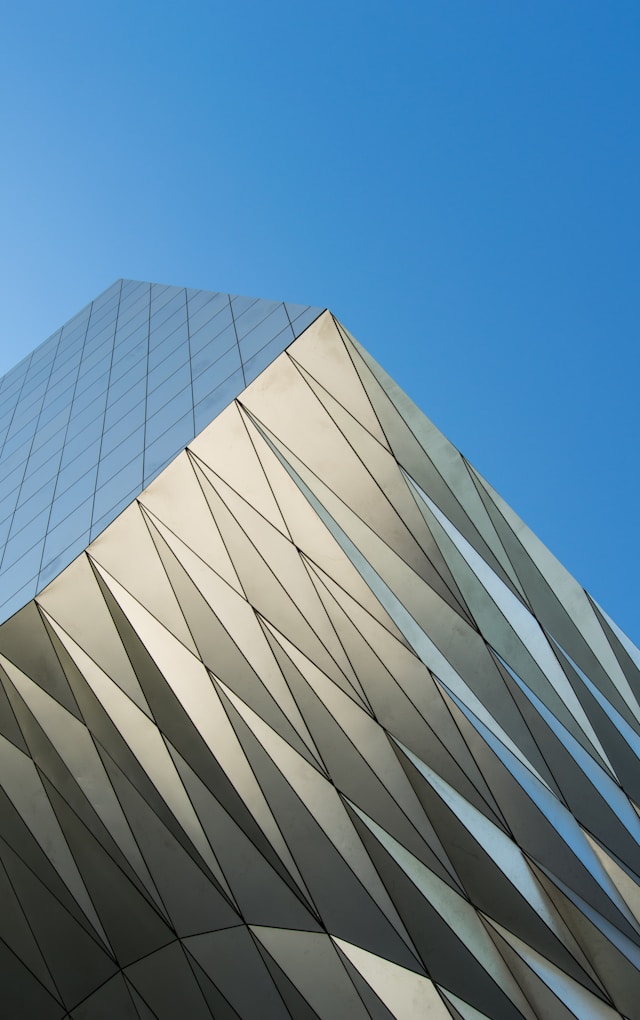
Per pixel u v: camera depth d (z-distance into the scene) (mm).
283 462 19625
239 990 18547
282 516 19359
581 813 21078
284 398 19922
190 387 21766
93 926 18156
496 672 21188
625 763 22938
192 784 17891
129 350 29000
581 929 19938
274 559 19078
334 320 20719
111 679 17688
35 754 17438
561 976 19750
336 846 18625
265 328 21781
